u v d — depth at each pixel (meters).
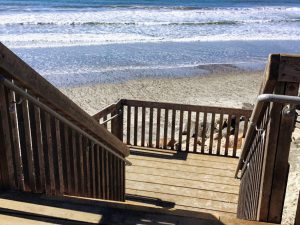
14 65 2.14
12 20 30.94
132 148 6.52
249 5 59.06
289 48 24.75
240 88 15.58
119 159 4.47
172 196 5.04
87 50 21.75
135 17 36.41
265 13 46.69
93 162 3.58
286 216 3.76
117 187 4.53
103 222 2.39
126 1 55.69
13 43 22.42
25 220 2.38
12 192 2.67
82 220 2.40
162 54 21.72
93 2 51.88
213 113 6.11
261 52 23.36
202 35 28.58
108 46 23.14
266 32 31.41
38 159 2.73
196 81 16.50
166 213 2.50
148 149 6.48
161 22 33.69
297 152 5.18
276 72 1.93
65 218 2.41
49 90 2.50
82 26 30.09
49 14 35.66
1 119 2.47
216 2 62.38
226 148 6.27
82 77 16.38
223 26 33.81
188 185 5.33
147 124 10.20
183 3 56.84
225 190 5.19
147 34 27.95
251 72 18.52
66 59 19.42
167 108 6.29
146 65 19.05
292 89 1.97
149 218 2.45
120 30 29.22
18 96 2.54
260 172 2.36
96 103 13.20
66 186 3.13
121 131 6.43
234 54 22.55
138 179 5.49
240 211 3.77
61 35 25.98
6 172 2.65
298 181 4.38
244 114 5.95
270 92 2.07
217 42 26.02
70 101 2.77
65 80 15.78
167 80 16.50
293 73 1.92
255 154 2.77
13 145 2.62
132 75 17.08
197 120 6.24
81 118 3.00
